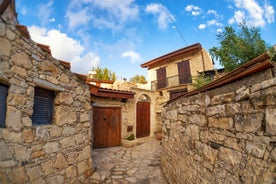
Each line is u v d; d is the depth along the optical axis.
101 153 5.81
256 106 1.25
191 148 2.46
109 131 7.14
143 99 11.08
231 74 1.54
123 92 7.40
